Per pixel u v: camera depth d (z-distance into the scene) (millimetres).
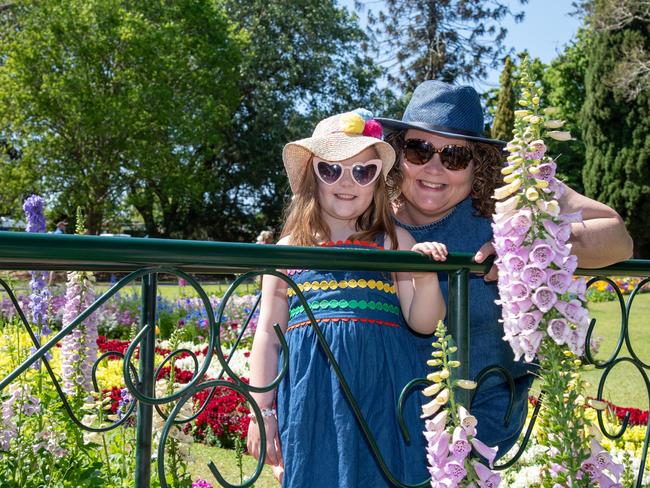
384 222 2486
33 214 5219
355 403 1871
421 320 2234
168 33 25953
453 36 34188
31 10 25656
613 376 7477
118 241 1410
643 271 2311
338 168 2385
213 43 27766
